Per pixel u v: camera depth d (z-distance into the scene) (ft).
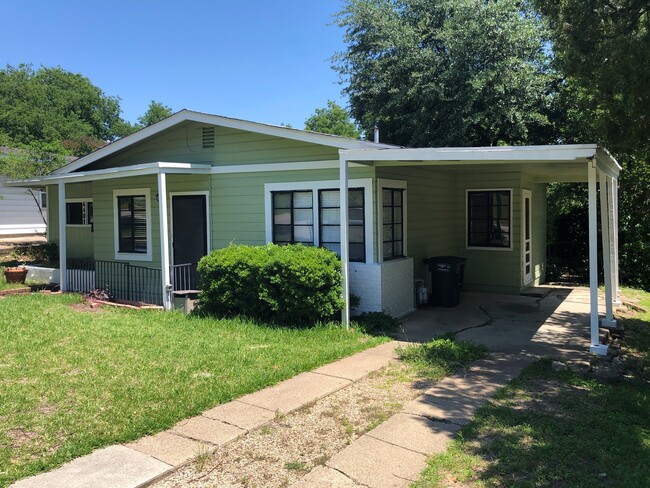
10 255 57.82
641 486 11.41
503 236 38.65
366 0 58.95
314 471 12.34
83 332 25.29
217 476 12.09
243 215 33.63
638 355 23.25
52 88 150.92
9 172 56.80
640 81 21.83
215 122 32.89
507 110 48.39
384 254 29.55
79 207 53.16
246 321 27.43
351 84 61.46
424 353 21.75
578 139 49.08
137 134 36.01
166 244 31.78
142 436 13.99
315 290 25.61
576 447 13.34
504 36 49.16
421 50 53.78
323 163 30.27
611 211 34.14
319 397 17.07
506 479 11.89
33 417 14.90
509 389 17.75
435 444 13.69
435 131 53.26
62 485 11.41
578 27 23.77
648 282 46.19
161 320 28.37
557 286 43.45
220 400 16.49
